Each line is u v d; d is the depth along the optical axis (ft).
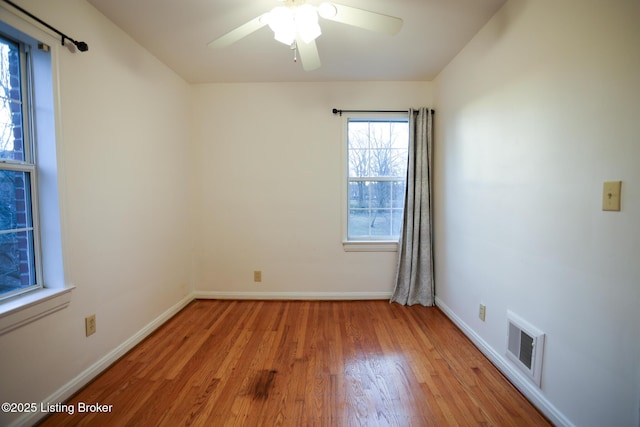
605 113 3.57
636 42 3.21
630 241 3.30
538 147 4.73
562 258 4.25
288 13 4.52
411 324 7.92
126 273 6.48
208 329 7.63
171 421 4.45
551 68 4.42
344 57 7.76
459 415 4.58
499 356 5.83
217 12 5.80
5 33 4.27
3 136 4.40
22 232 4.66
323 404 4.82
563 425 4.22
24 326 4.24
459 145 7.57
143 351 6.49
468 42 7.00
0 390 3.95
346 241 9.77
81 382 5.18
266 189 9.73
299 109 9.57
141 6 5.57
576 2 3.96
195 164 9.73
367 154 9.89
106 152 5.89
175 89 8.69
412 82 9.45
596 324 3.72
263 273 9.86
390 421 4.46
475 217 6.79
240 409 4.70
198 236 9.79
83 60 5.32
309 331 7.50
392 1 5.46
